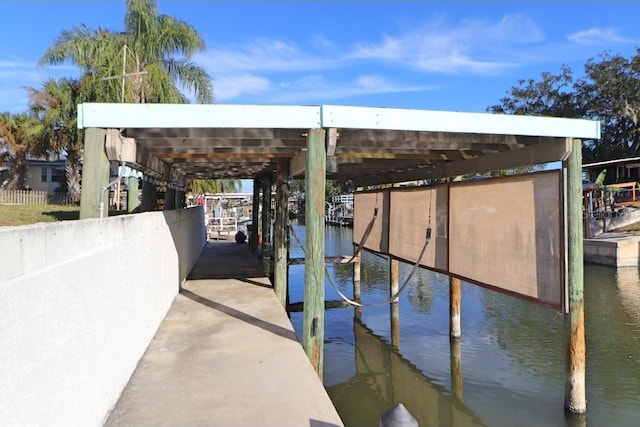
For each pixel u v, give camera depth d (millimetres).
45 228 2256
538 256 5781
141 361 4598
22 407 1975
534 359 7660
